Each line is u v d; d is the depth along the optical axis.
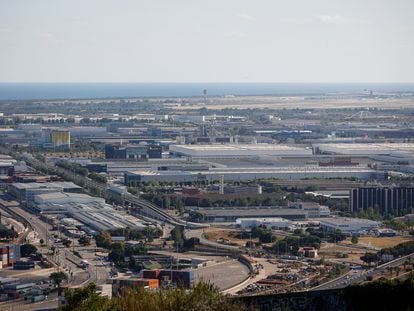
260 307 121.69
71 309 114.88
